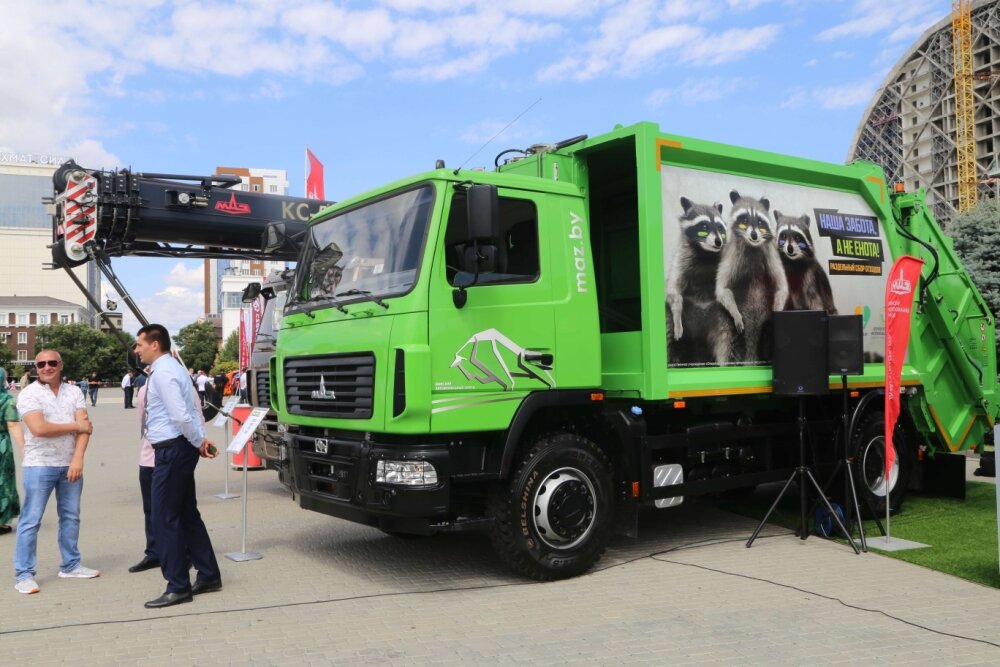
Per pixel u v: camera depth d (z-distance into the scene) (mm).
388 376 5746
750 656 4582
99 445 19797
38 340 116438
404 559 7172
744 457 7801
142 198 10047
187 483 5938
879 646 4730
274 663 4562
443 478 5750
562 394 6340
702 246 7125
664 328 6742
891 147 100125
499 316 6086
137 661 4629
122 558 7457
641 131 6711
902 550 7199
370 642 4902
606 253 7734
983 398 9656
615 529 6867
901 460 8859
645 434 6863
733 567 6723
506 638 4941
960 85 89562
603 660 4539
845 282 8375
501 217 6219
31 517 6316
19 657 4715
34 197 174500
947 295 9344
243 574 6688
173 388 5785
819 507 7910
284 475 7273
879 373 8617
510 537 6117
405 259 6000
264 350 11297
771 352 7613
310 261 7117
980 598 5727
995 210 21344
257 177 115438
